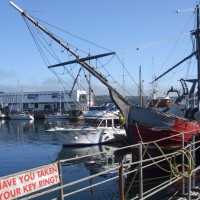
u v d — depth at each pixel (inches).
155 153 877.2
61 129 1332.4
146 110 906.7
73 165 915.4
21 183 222.2
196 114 935.7
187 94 1104.8
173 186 539.5
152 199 502.9
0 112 4128.9
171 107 1149.7
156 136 875.4
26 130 2417.6
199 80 1035.3
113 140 1358.3
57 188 247.1
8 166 979.3
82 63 917.8
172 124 866.8
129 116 943.7
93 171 826.2
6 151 1323.8
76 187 663.8
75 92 3558.1
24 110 4183.1
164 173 730.8
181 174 399.2
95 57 911.0
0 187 210.4
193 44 1067.9
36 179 232.1
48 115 3782.0
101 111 1392.7
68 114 3467.0
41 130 2397.9
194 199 414.0
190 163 400.2
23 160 1091.3
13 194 217.2
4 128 2642.7
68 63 925.8
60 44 901.8
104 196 598.2
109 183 682.8
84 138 1334.9
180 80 1146.7
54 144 1535.4
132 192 605.3
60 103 3809.1
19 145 1524.4
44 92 4303.6
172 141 867.4
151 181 672.4
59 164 250.8
